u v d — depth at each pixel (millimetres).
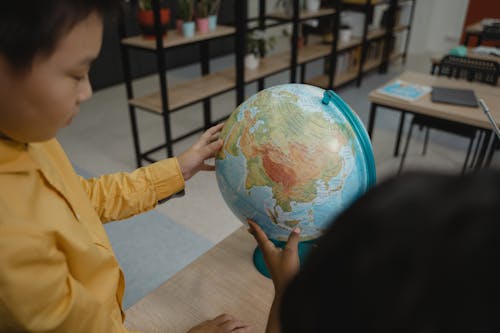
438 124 2467
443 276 170
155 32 2203
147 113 3660
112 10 448
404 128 3400
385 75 5105
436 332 172
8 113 437
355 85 4648
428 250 174
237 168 686
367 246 188
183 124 3455
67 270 506
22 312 433
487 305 165
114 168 2715
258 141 663
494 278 164
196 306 801
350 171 666
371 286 183
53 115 447
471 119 1892
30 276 437
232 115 746
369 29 4828
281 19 3395
